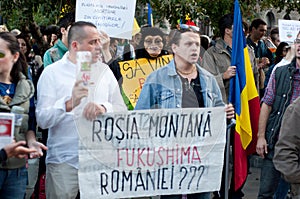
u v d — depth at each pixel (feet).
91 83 16.02
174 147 16.98
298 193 15.64
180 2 33.04
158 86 17.03
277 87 21.71
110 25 21.12
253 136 22.40
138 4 33.45
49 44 31.94
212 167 17.42
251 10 38.19
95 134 16.20
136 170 16.67
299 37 21.48
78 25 16.62
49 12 32.17
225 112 17.44
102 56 18.25
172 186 17.04
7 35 15.80
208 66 22.76
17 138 15.88
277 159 15.62
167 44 17.46
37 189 20.83
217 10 36.91
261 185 22.43
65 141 16.72
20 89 16.16
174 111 16.93
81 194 16.24
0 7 34.27
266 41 42.29
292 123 15.37
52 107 16.49
